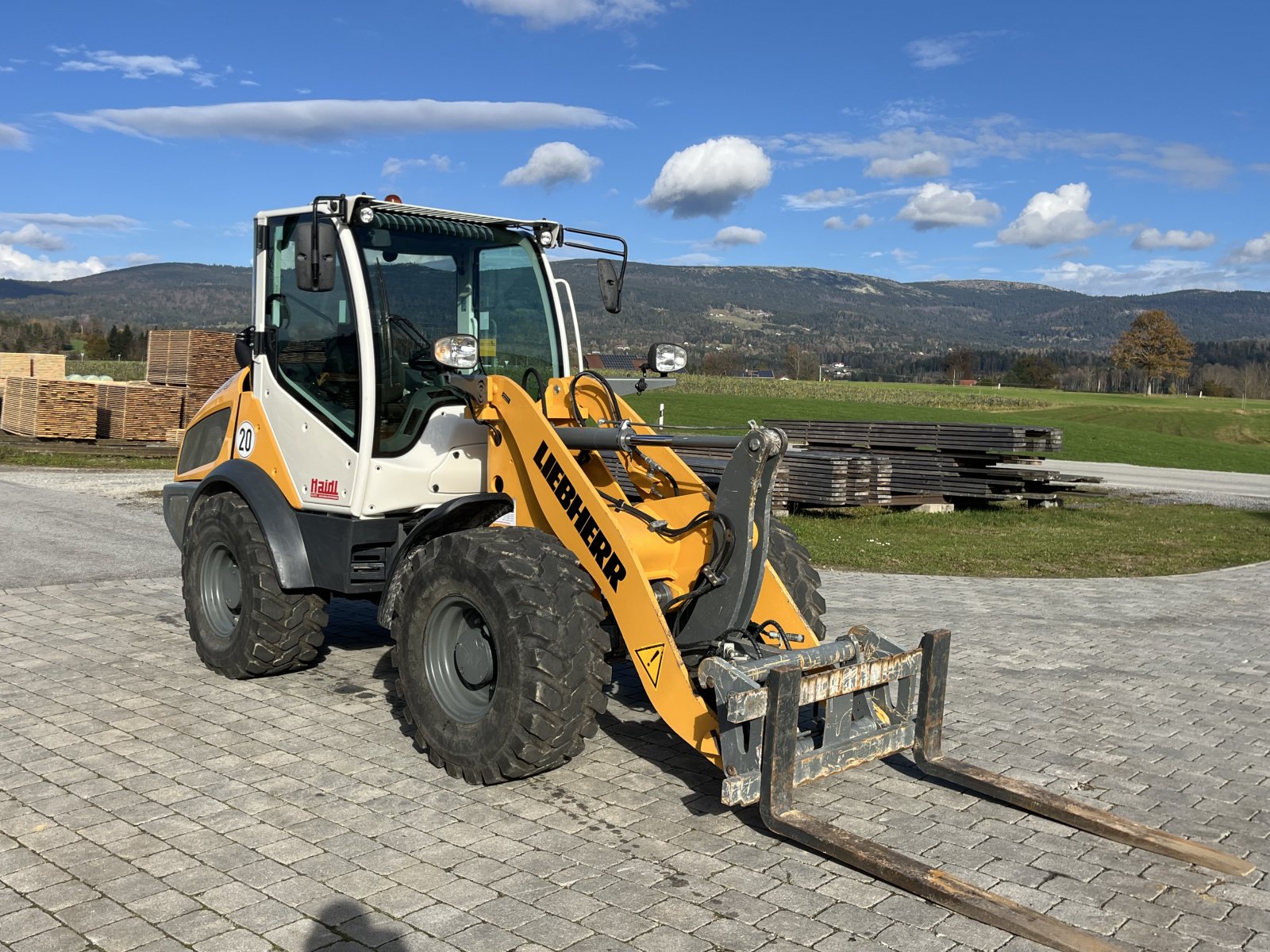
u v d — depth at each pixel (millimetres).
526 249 6234
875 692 4879
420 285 5777
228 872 3855
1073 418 56312
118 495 15359
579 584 4645
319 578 5848
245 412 6340
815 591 5438
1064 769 5152
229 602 6320
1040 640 7961
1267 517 17625
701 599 4832
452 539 4805
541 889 3762
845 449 17641
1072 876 3986
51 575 9516
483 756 4648
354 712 5754
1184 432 51562
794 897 3742
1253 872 4051
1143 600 9805
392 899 3666
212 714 5684
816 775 4297
